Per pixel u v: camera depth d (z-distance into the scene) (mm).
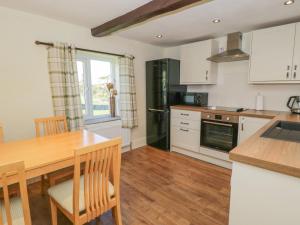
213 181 2525
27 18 2383
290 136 1414
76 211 1271
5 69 2273
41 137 1989
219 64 3482
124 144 3598
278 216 927
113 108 3584
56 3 2123
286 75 2527
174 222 1764
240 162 1001
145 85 3980
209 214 1873
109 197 1455
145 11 2125
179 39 3568
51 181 1789
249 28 2914
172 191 2283
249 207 1008
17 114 2395
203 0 1780
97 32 2871
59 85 2621
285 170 856
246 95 3215
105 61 3488
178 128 3549
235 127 2783
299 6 2141
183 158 3357
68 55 2672
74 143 1791
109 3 2111
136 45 3701
